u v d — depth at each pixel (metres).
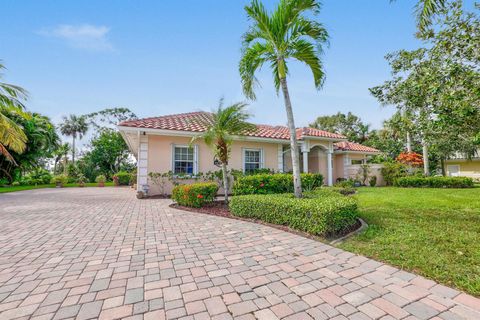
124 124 10.40
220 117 7.72
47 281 2.87
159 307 2.31
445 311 2.19
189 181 12.04
